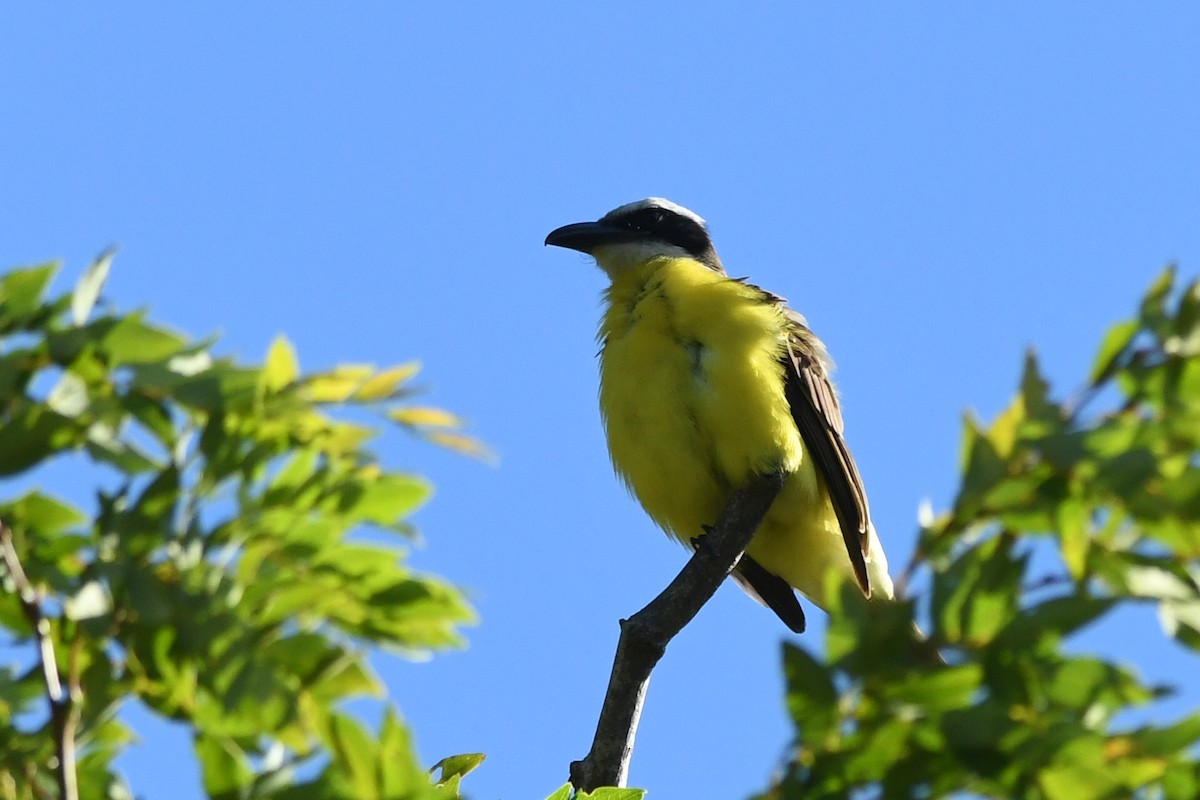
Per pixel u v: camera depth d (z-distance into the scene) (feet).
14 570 17.24
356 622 18.25
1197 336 17.08
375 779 16.22
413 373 18.89
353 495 17.92
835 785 15.99
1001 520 16.52
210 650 16.14
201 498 17.38
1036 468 16.47
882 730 15.83
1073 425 16.69
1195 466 16.08
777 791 16.03
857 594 15.83
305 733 16.10
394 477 18.03
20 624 18.93
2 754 17.69
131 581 16.44
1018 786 15.60
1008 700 15.43
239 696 15.94
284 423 18.03
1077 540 16.25
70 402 17.40
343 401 18.79
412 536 18.01
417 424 19.16
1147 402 17.12
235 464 17.42
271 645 16.63
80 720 17.20
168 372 17.60
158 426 17.71
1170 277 17.44
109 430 17.43
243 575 17.42
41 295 18.06
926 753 15.87
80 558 17.84
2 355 17.62
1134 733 15.44
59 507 17.78
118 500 17.10
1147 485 15.96
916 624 15.72
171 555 16.79
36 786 17.87
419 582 17.97
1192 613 16.11
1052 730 15.16
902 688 15.61
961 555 16.07
